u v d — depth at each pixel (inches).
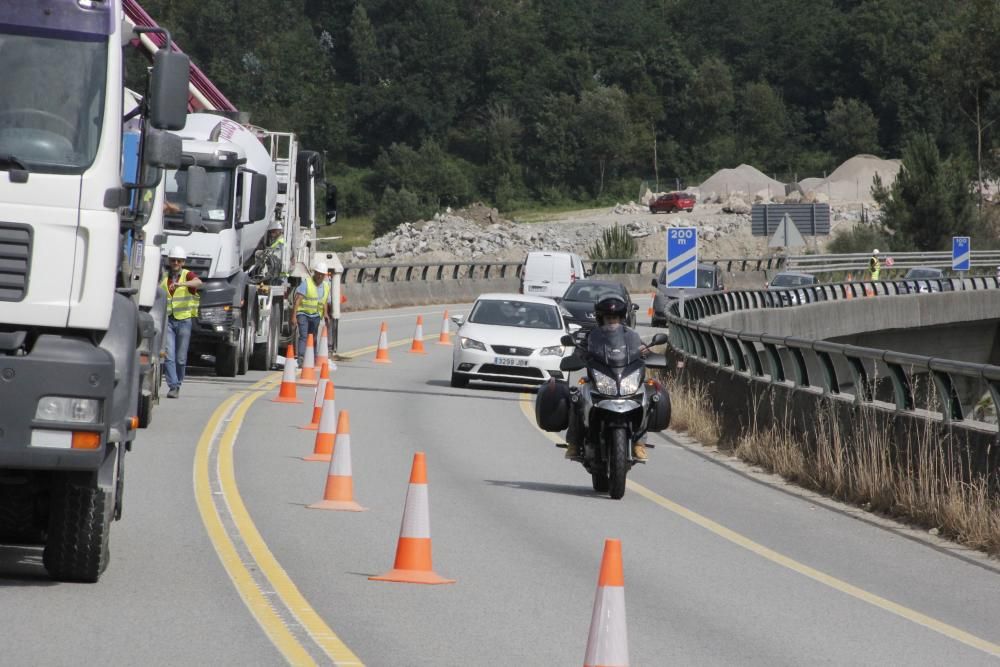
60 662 861.8
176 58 1120.2
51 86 1065.5
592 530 1492.4
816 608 1153.4
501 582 1185.4
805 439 2048.5
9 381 1008.9
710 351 2817.4
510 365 3122.5
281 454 1945.1
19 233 1046.4
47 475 1082.1
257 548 1283.2
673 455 2267.5
